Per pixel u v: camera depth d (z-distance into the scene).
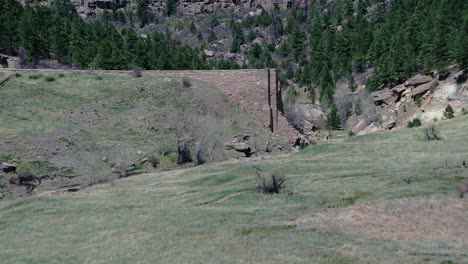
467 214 22.19
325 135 83.12
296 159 40.34
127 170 46.47
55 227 26.64
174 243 21.55
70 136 50.47
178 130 53.34
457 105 76.19
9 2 99.31
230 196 29.80
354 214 23.69
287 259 18.55
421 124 75.25
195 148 50.47
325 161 37.25
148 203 30.64
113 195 34.25
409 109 85.81
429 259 17.47
